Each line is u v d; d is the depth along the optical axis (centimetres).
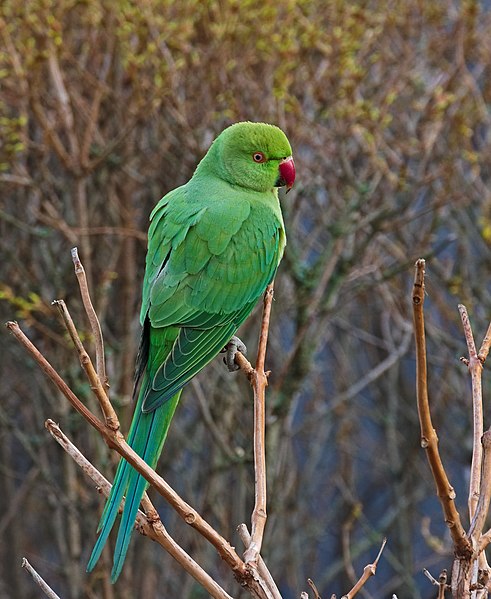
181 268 776
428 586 1574
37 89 1036
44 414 1229
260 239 805
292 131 1112
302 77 1144
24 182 1051
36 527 1475
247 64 1096
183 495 1348
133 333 1171
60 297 1058
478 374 545
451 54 1302
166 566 1333
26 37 1034
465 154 1182
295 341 1102
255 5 1101
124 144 1113
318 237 1366
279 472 1158
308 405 1455
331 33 1138
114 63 1115
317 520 1520
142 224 1172
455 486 1475
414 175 1245
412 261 1139
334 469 1556
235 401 1162
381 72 1220
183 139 1097
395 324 1430
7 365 1298
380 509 1611
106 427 464
